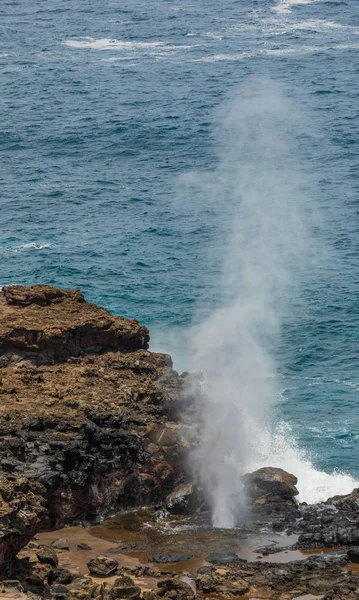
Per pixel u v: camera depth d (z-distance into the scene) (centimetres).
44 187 11744
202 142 13938
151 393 5353
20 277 9050
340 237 10294
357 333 8150
